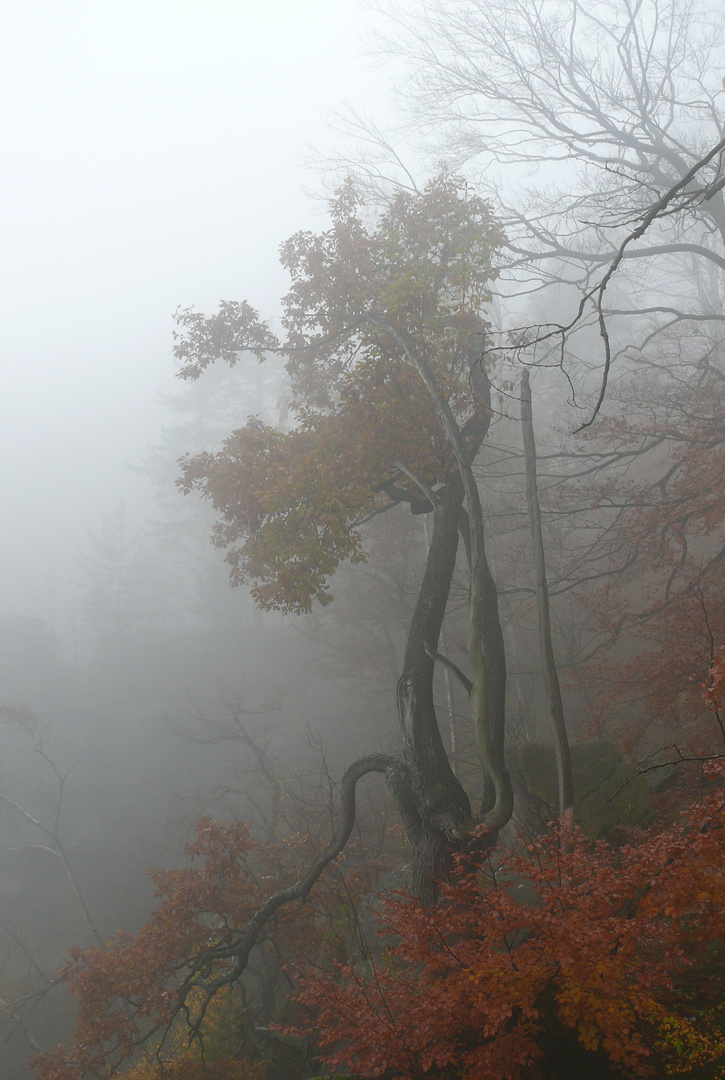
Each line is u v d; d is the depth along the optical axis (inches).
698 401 568.7
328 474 475.2
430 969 205.9
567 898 193.6
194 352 539.5
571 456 599.5
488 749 359.9
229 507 527.5
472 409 519.8
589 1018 171.3
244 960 470.3
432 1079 201.6
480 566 388.2
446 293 520.4
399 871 479.8
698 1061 170.2
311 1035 454.3
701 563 550.9
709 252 598.9
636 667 520.1
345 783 443.8
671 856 184.2
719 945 222.4
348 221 520.4
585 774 440.5
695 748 437.7
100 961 486.3
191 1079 478.3
